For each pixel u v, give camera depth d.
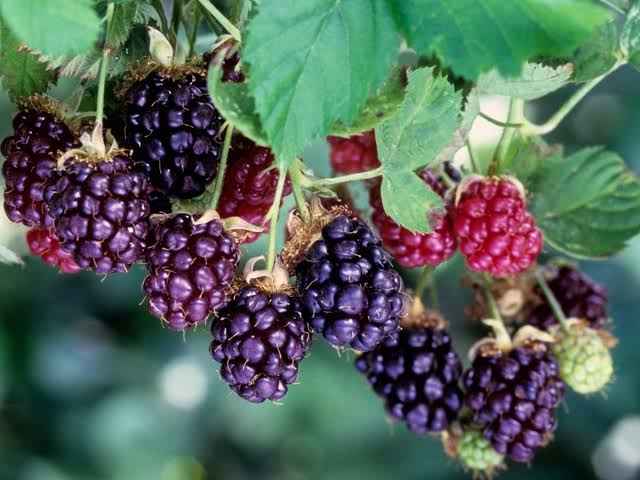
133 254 0.27
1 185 0.31
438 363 0.32
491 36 0.25
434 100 0.28
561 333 0.34
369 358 0.32
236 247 0.27
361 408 0.70
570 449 0.73
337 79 0.26
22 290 0.69
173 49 0.28
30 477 0.67
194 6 0.29
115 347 0.71
